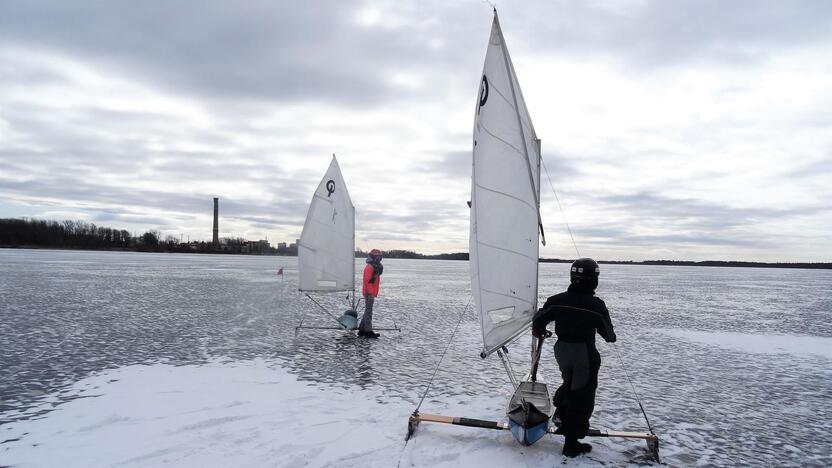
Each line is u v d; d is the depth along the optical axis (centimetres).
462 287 3619
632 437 557
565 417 540
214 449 552
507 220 615
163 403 722
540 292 3172
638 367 1094
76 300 2102
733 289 4353
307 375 912
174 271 4828
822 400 852
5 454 534
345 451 552
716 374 1038
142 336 1291
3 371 902
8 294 2309
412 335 1401
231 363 996
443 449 561
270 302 2183
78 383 827
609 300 2922
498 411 720
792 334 1633
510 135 605
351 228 1452
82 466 505
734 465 569
